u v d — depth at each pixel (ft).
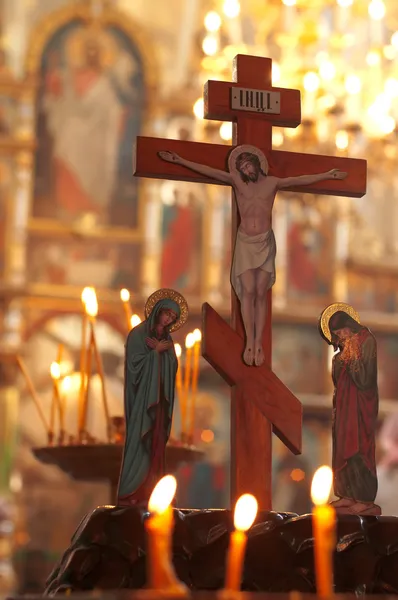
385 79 60.39
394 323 64.28
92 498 59.11
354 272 65.00
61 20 63.82
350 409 15.28
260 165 16.62
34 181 62.44
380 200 65.98
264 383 15.79
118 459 19.49
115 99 63.98
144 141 16.43
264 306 16.07
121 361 60.75
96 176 63.10
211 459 60.23
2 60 62.95
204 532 13.82
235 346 15.84
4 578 55.62
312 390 62.85
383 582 14.07
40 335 60.75
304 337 63.46
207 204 63.82
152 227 63.00
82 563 13.34
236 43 64.44
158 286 62.54
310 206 55.31
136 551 13.51
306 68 47.21
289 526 13.98
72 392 58.65
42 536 58.08
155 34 65.05
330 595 9.21
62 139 63.05
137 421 14.69
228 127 50.47
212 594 8.99
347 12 63.98
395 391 63.77
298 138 47.44
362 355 15.47
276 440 61.21
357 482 15.02
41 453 20.29
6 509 55.11
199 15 65.62
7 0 63.52
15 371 59.77
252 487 15.39
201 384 60.90
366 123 54.24
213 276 63.16
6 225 61.46
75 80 63.57
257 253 16.17
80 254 62.28
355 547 14.08
